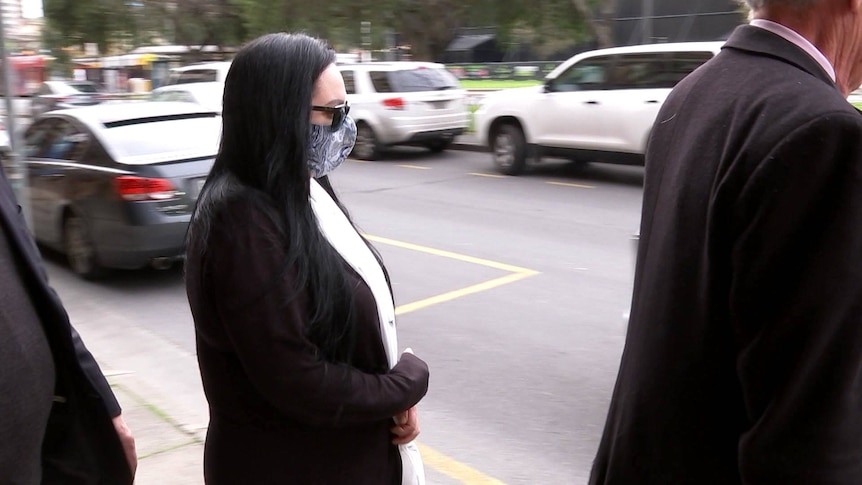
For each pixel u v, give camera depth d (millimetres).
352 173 13234
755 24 1383
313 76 1659
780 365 1189
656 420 1378
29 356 1631
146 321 6016
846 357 1146
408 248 7957
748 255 1202
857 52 1382
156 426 4016
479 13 19625
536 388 4527
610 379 4633
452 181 12219
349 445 1774
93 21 22906
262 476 1748
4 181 1755
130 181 6555
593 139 11477
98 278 7086
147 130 6977
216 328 1674
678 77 10492
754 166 1200
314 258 1632
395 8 19250
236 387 1732
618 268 7031
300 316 1614
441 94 14789
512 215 9477
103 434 1927
